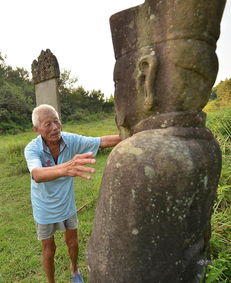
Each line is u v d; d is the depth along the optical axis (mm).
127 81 1072
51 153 1782
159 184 898
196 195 973
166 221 932
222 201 2422
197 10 920
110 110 25422
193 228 1015
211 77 1010
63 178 1797
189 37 941
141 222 915
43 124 1657
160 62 979
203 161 969
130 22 1042
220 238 2016
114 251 958
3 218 3271
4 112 17484
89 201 3469
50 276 1949
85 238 2668
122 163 934
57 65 5004
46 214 1800
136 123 1086
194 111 1008
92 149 1822
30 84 24766
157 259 954
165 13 956
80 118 21156
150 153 916
